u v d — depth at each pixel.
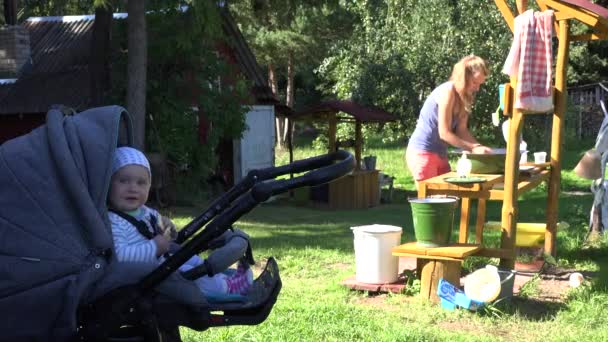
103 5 13.88
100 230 3.06
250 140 19.38
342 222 13.43
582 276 7.72
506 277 6.76
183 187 16.50
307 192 16.48
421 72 20.72
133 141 3.72
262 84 20.05
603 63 34.72
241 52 19.42
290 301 6.82
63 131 3.24
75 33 19.09
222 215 3.06
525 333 5.94
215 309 3.27
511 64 7.02
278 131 35.25
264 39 30.91
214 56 16.69
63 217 3.08
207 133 17.55
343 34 32.03
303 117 16.88
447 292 6.69
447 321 6.30
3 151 3.22
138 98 14.27
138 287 3.11
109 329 3.14
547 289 7.46
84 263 3.05
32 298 3.02
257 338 5.56
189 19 14.44
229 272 3.82
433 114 7.52
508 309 6.57
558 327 6.09
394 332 5.73
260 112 19.70
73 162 3.13
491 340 5.62
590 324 6.22
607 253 9.30
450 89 7.29
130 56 14.23
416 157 7.66
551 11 6.98
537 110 7.08
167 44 15.31
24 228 3.05
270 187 3.04
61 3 20.27
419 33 20.72
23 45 16.58
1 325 3.07
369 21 21.91
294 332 5.75
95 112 3.41
